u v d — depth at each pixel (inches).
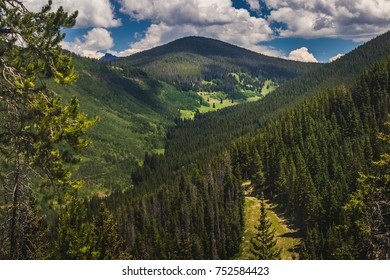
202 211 4010.8
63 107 724.0
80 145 706.2
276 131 6358.3
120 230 3858.3
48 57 731.4
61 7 728.3
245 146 5757.9
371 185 972.6
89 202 6309.1
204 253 3688.5
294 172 4094.5
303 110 7081.7
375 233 914.7
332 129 6082.7
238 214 3873.0
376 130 5108.3
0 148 711.1
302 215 3727.9
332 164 4665.4
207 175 5093.5
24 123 703.1
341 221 2824.8
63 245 1314.0
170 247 3565.5
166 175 7500.0
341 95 6830.7
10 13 677.9
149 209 4564.5
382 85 6658.5
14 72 697.6
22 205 784.9
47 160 701.3
